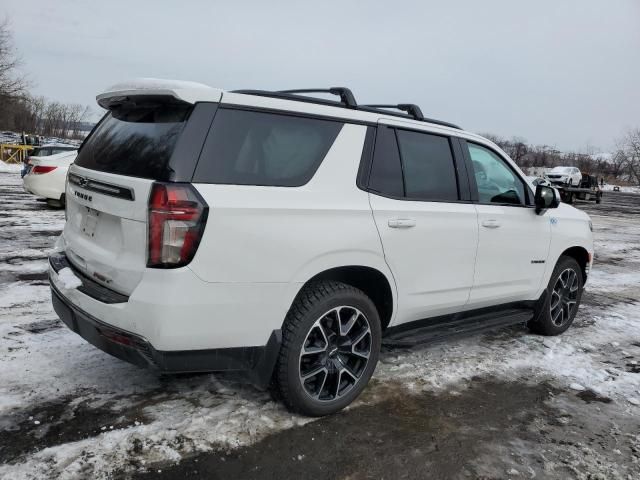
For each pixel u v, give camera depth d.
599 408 3.72
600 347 5.03
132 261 2.71
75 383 3.43
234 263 2.74
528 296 4.77
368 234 3.27
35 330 4.29
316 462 2.81
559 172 33.03
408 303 3.65
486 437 3.21
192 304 2.64
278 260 2.88
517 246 4.44
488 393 3.82
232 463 2.74
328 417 3.28
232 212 2.71
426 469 2.83
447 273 3.86
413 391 3.75
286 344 3.02
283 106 3.06
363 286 3.55
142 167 2.74
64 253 3.46
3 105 50.94
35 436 2.82
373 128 3.48
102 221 2.99
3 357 3.73
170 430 2.97
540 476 2.85
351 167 3.30
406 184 3.62
